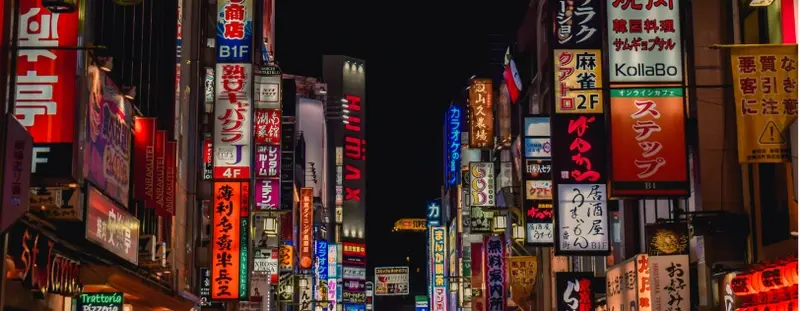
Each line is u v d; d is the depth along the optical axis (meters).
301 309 53.78
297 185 61.22
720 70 21.03
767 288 14.84
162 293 21.06
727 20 21.16
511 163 40.19
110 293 16.80
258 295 38.53
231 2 29.80
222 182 29.33
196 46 30.39
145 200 19.30
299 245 54.69
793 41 14.16
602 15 20.17
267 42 44.78
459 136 62.34
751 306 15.73
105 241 15.89
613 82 18.83
